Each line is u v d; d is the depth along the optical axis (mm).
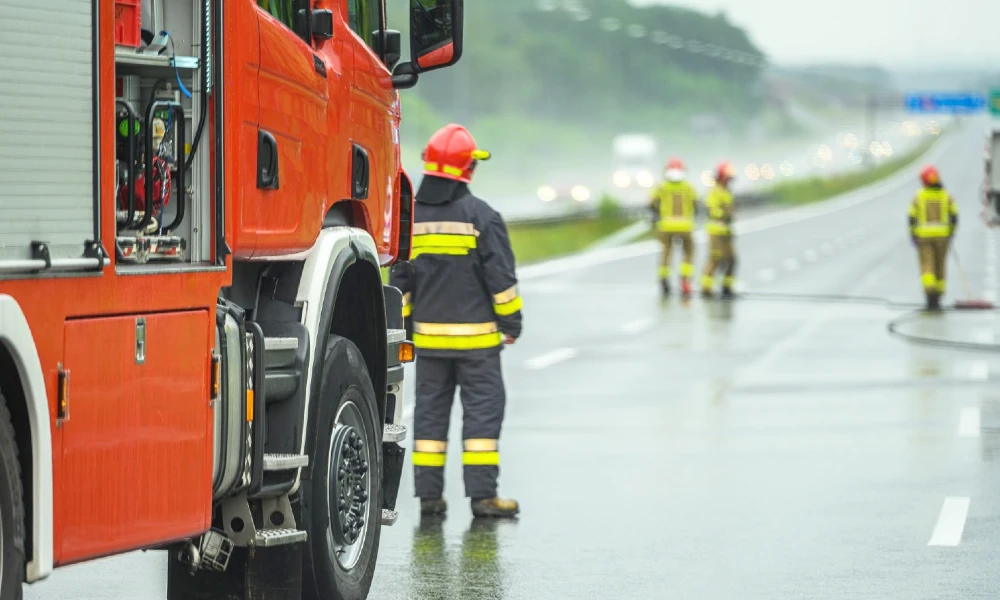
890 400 27062
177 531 9367
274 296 11195
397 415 13594
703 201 104875
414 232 17750
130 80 9586
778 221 111125
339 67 11852
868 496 18188
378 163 12930
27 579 7977
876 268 64688
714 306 48375
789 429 23844
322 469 11367
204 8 9664
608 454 21594
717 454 21516
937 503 17703
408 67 13344
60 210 8133
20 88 7836
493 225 17641
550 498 18312
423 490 17500
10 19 7770
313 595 11453
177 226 9648
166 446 9227
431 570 14328
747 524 16562
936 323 42125
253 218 10211
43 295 8039
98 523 8586
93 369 8484
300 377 10836
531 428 24250
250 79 10133
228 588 11180
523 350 36031
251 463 10219
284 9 11172
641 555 15031
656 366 32781
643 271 64562
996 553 15023
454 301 17578
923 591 13398
